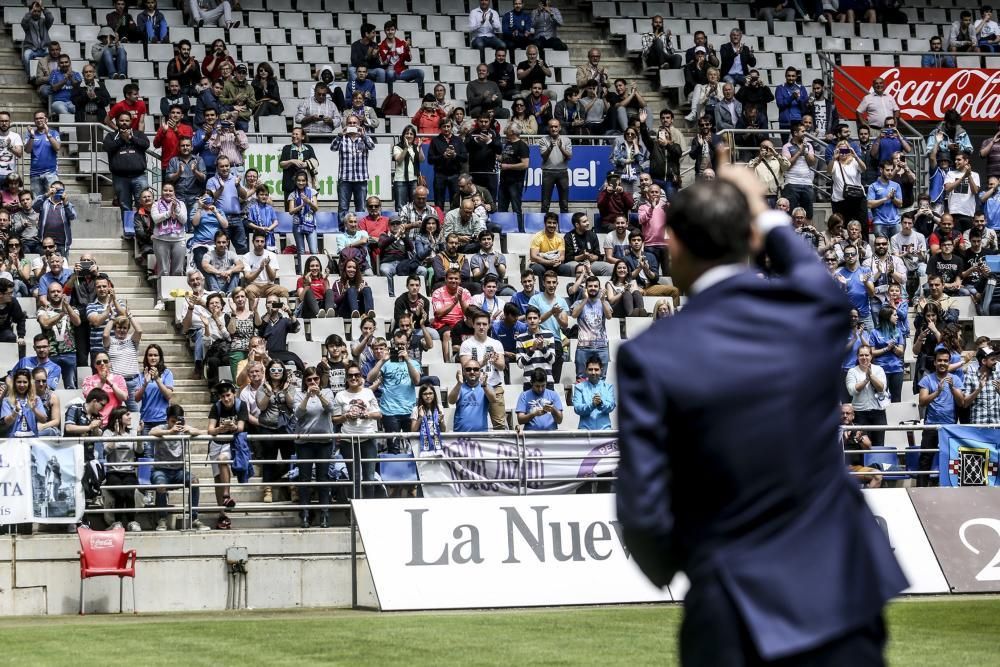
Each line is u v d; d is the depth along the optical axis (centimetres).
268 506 1600
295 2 3072
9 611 1517
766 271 399
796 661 343
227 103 2584
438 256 2183
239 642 1165
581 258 2283
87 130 2509
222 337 1942
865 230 2475
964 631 1221
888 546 363
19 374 1645
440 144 2420
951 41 3131
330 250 2334
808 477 352
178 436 1609
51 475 1549
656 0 3247
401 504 1543
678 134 2570
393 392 1778
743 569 348
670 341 358
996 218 2528
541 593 1517
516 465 1644
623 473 352
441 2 3153
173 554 1565
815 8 3309
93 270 1914
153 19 2812
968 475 1703
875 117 2788
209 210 2158
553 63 2977
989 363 1878
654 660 1038
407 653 1085
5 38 2752
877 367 1898
